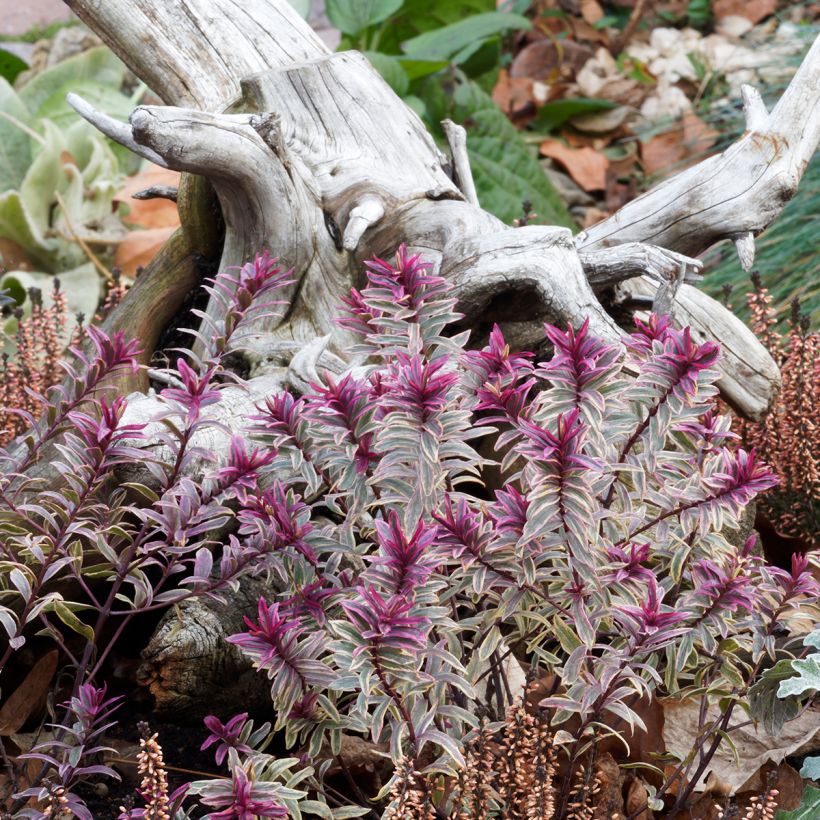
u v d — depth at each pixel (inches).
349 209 86.5
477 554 56.7
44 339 97.8
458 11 181.6
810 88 89.0
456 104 164.2
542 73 215.0
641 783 69.6
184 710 68.8
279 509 58.7
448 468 59.9
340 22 165.0
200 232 95.2
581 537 55.0
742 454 57.4
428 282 61.2
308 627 60.6
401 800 53.4
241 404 77.2
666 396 57.8
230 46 98.5
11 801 61.8
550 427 59.1
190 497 60.1
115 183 154.9
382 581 53.3
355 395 56.8
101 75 175.6
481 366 59.9
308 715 59.8
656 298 76.7
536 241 75.8
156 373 70.6
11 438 90.7
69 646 77.7
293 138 90.7
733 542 83.3
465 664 71.4
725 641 63.8
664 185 91.6
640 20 235.8
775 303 131.9
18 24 218.8
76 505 60.7
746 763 71.7
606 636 70.0
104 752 70.0
